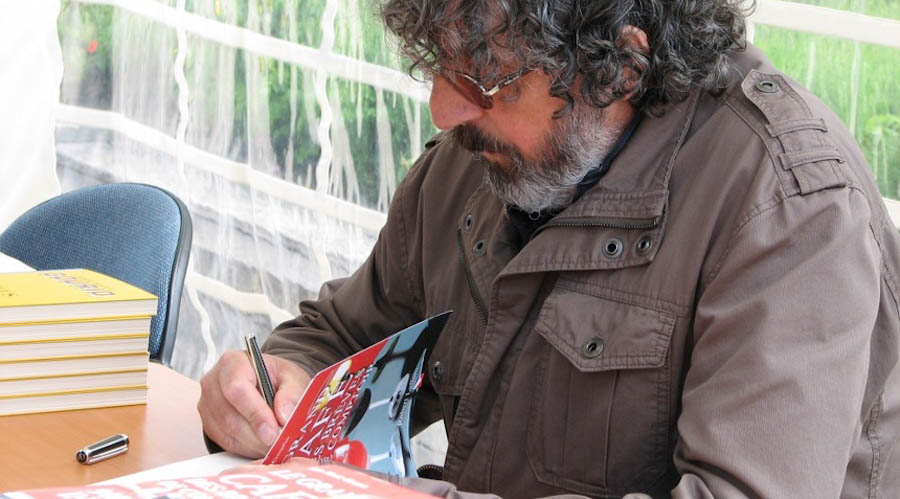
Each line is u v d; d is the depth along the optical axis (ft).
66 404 4.38
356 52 8.01
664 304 3.82
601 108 3.86
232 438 4.00
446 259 4.78
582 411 3.97
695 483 3.33
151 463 3.99
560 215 4.10
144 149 10.62
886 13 5.19
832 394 3.34
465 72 3.78
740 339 3.49
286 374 4.37
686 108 4.03
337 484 2.97
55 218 6.65
